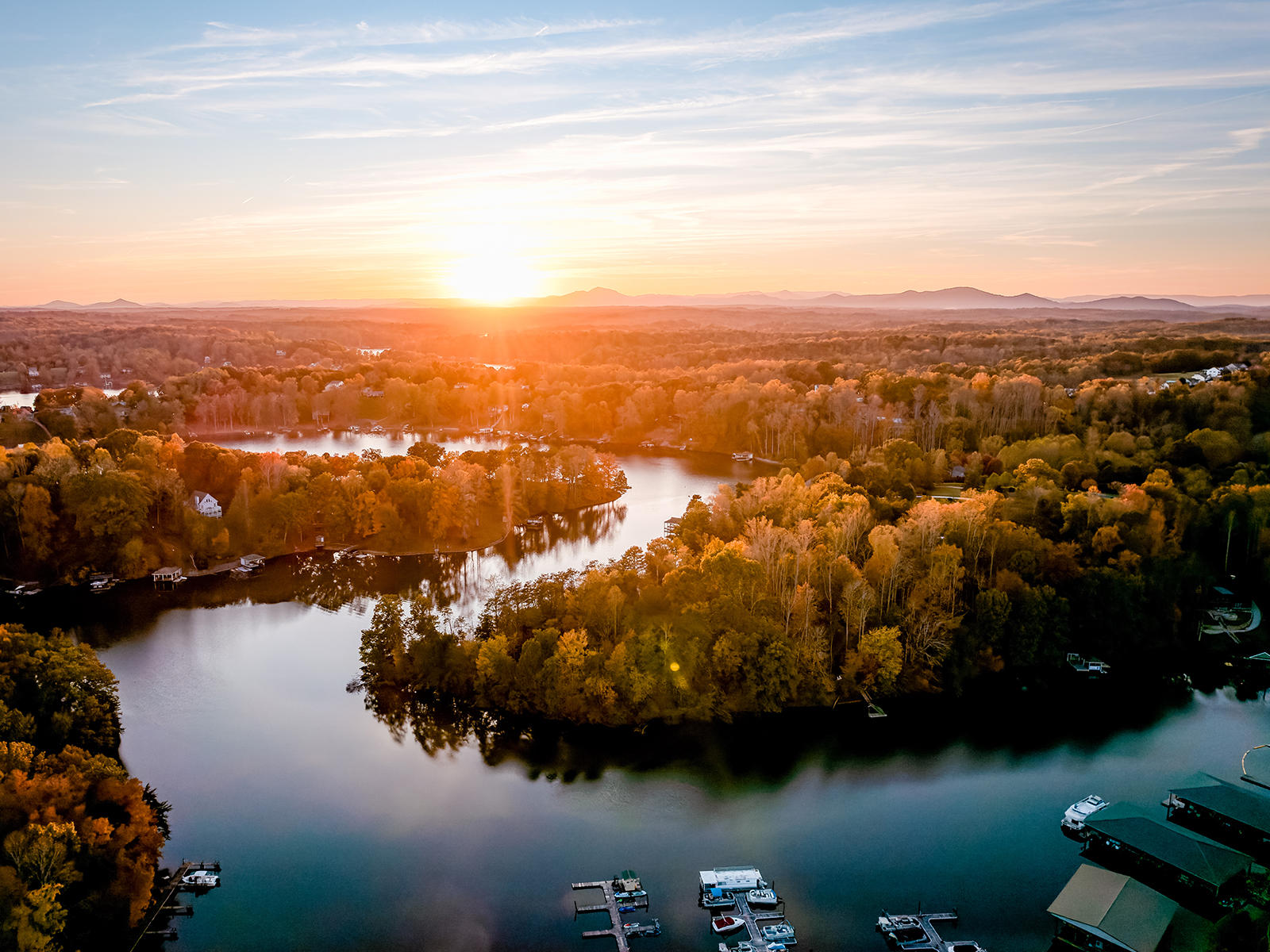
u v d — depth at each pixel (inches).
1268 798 4658.0
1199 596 6973.4
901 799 4877.0
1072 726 5689.0
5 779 3855.8
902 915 3941.9
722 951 3703.3
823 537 6939.0
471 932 3833.7
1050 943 3806.6
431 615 6250.0
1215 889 3946.9
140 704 5856.3
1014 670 6353.3
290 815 4658.0
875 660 5964.6
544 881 4168.3
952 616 6259.8
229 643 6870.1
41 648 5152.6
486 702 5738.2
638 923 3880.4
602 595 5964.6
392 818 4640.8
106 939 3713.1
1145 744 5482.3
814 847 4446.4
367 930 3846.0
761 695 5767.7
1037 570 6722.4
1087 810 4660.4
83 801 4050.2
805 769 5162.4
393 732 5511.8
